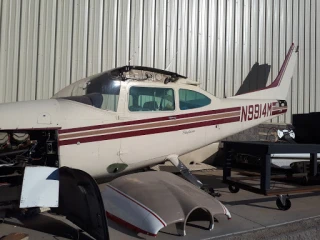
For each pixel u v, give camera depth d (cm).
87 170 370
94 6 600
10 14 555
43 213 327
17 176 329
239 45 717
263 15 742
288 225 306
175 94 428
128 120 389
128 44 621
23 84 561
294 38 778
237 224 303
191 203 286
